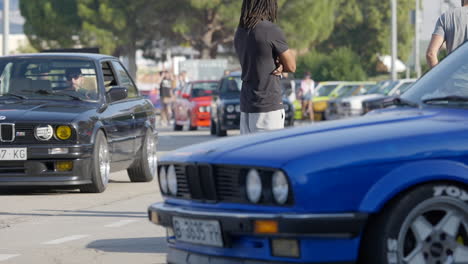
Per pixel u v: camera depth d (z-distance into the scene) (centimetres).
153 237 1855
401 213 1095
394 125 1174
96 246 1766
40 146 2583
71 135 2595
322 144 1121
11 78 2853
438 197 1108
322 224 1072
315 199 1078
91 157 2642
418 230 1111
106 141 2753
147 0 12625
